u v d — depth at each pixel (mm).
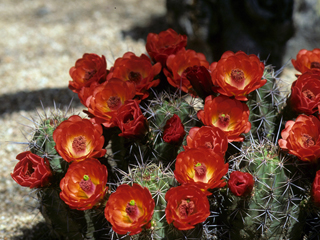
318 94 742
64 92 1456
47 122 785
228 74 753
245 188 701
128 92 755
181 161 692
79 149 717
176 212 682
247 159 744
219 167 689
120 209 698
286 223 751
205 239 756
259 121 797
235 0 1344
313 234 797
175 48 816
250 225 742
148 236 717
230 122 737
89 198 689
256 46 1389
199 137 712
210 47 1457
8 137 1229
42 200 774
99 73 792
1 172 1094
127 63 792
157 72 790
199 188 680
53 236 852
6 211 984
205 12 1384
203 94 767
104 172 701
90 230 791
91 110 747
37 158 732
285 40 1417
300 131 722
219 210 761
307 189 752
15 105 1392
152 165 742
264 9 1313
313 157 718
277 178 724
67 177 700
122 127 719
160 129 763
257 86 732
